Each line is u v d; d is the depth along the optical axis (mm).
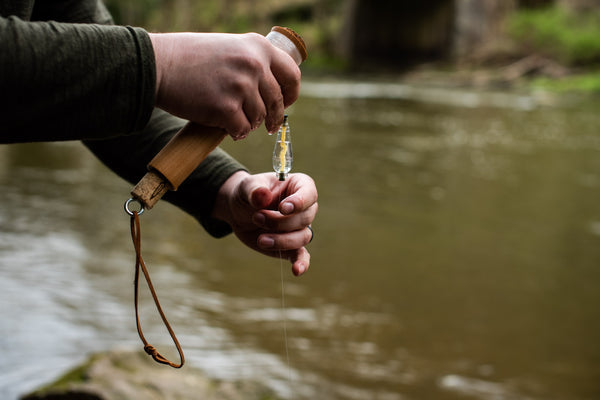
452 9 31578
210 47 878
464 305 3941
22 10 971
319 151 9750
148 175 950
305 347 3125
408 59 33438
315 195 1158
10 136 806
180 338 3027
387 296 3980
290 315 3520
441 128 13742
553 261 4984
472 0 31438
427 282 4312
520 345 3416
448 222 5996
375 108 17188
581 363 3240
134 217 945
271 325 3340
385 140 11461
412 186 7613
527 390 2910
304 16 37406
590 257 5156
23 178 6250
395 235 5414
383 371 2951
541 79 27125
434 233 5574
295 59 1014
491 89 25625
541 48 29531
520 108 18922
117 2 34969
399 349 3230
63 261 3914
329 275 4270
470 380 2955
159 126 1354
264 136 10938
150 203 949
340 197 6758
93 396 2121
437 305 3904
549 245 5441
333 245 4988
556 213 6664
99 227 4773
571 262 4988
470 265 4750
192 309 3416
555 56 28906
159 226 5008
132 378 2289
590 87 25109
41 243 4223
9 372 2486
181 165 945
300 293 3883
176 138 960
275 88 923
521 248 5293
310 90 21797
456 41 31516
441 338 3420
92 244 4332
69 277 3648
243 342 3082
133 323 3129
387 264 4621
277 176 1204
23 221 4719
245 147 9602
